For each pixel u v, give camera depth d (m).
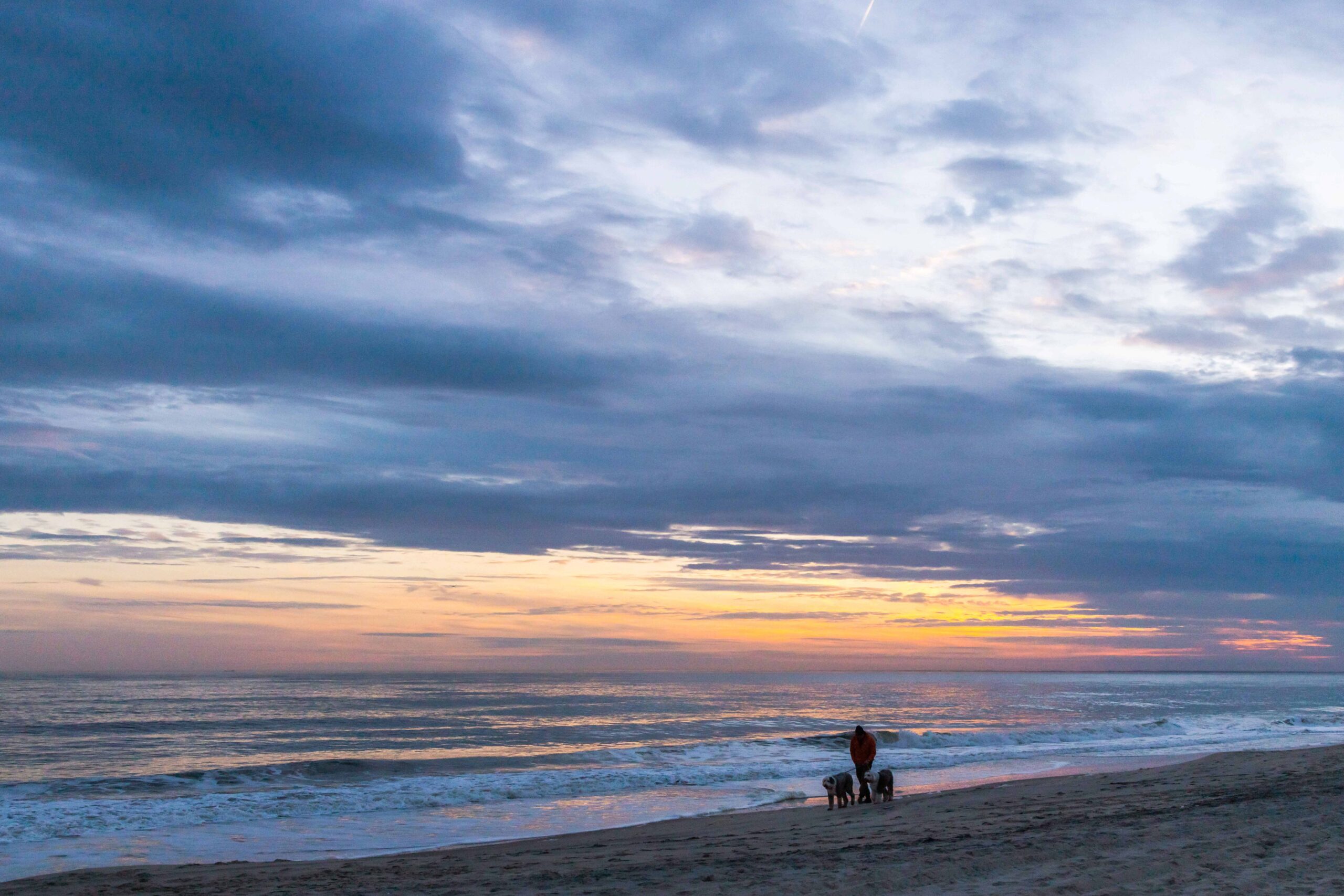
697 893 8.84
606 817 18.42
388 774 25.92
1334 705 80.38
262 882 10.91
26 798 21.09
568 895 9.14
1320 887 7.52
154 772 30.94
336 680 141.75
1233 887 7.68
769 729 47.94
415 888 10.12
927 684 155.12
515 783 22.83
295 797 20.58
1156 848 9.91
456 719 55.53
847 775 18.17
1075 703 83.50
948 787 22.69
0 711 61.88
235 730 47.69
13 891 10.79
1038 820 13.45
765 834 13.95
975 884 8.43
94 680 138.00
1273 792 15.23
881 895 8.31
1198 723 47.84
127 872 11.95
